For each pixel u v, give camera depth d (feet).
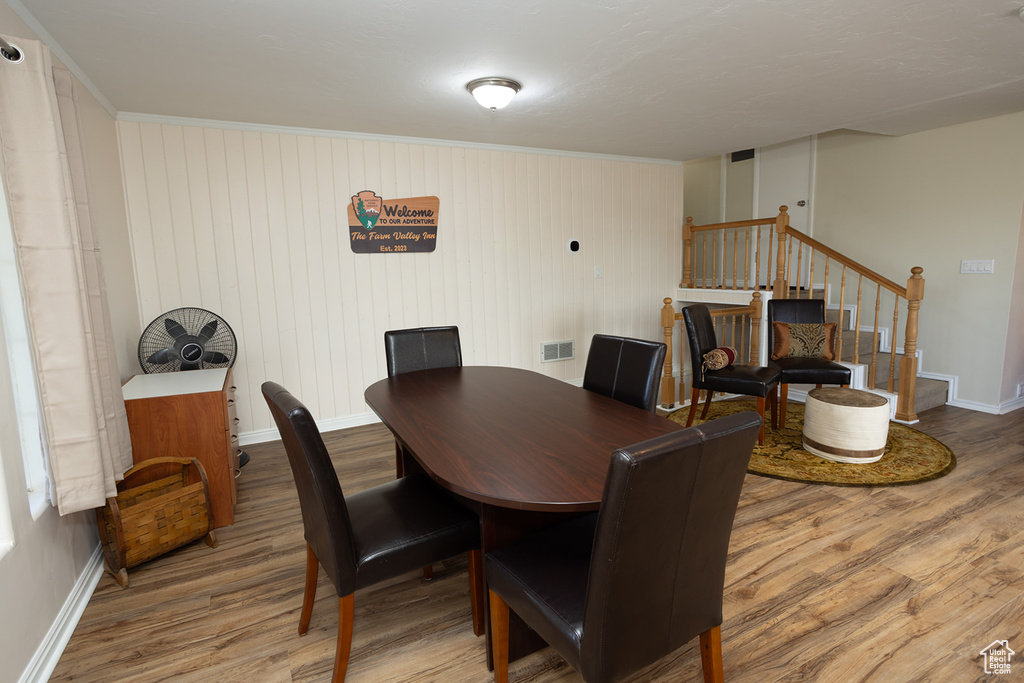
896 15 7.28
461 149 14.30
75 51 7.80
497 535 5.40
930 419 13.41
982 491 9.37
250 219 12.04
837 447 10.73
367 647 6.00
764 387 11.55
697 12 7.07
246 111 10.92
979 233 13.66
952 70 9.47
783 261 15.67
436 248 14.26
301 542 8.22
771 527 8.33
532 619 4.54
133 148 10.85
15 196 5.44
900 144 15.05
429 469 5.03
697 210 21.59
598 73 9.24
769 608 6.44
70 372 5.86
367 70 8.82
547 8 6.87
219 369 10.14
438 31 7.45
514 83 9.50
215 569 7.52
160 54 7.99
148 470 8.05
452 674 5.60
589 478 4.79
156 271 11.27
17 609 5.16
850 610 6.38
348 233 13.10
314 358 13.06
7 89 5.35
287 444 5.25
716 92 10.44
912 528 8.19
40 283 5.64
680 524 3.92
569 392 7.88
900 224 15.28
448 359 10.18
